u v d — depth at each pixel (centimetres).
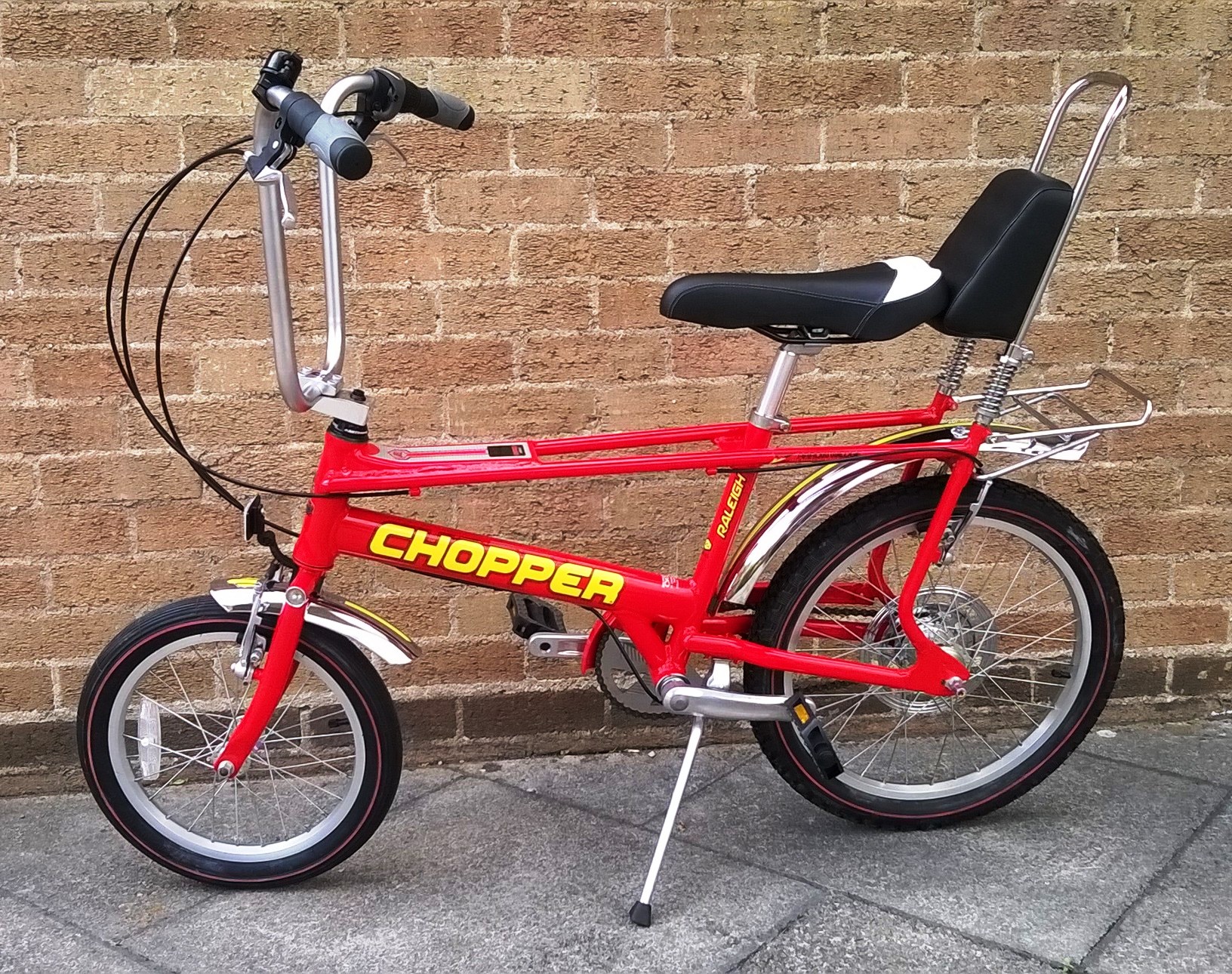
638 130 265
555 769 286
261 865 232
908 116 270
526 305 271
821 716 290
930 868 236
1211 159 278
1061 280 281
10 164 252
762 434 223
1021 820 254
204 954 211
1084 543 242
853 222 273
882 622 243
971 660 248
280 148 182
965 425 230
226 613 225
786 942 212
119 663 224
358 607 229
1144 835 247
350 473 213
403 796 272
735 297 205
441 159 262
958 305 214
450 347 271
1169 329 285
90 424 266
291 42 254
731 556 277
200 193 258
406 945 213
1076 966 204
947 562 239
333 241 200
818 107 268
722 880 233
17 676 275
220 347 265
